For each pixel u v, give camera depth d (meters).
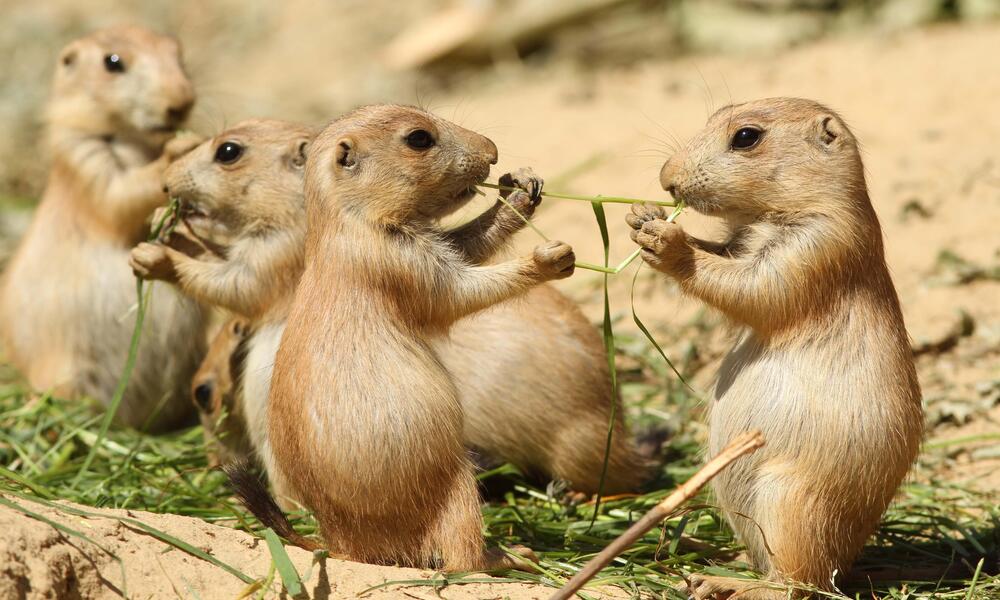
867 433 9.31
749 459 9.61
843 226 9.48
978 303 15.79
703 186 9.63
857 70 22.22
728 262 9.51
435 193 9.75
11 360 15.93
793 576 9.37
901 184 18.12
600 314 16.61
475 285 9.59
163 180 11.75
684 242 9.48
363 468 9.02
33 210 22.81
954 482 12.33
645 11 27.56
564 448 11.88
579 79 25.64
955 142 19.00
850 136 9.70
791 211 9.56
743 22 26.33
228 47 32.19
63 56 15.70
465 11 29.16
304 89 29.00
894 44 23.30
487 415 11.76
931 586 10.02
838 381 9.39
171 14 34.31
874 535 10.95
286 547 9.18
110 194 15.12
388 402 9.03
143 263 11.48
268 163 11.45
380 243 9.38
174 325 15.21
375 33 32.06
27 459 12.68
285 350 9.46
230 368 12.37
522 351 11.77
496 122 23.06
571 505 11.61
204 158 11.52
